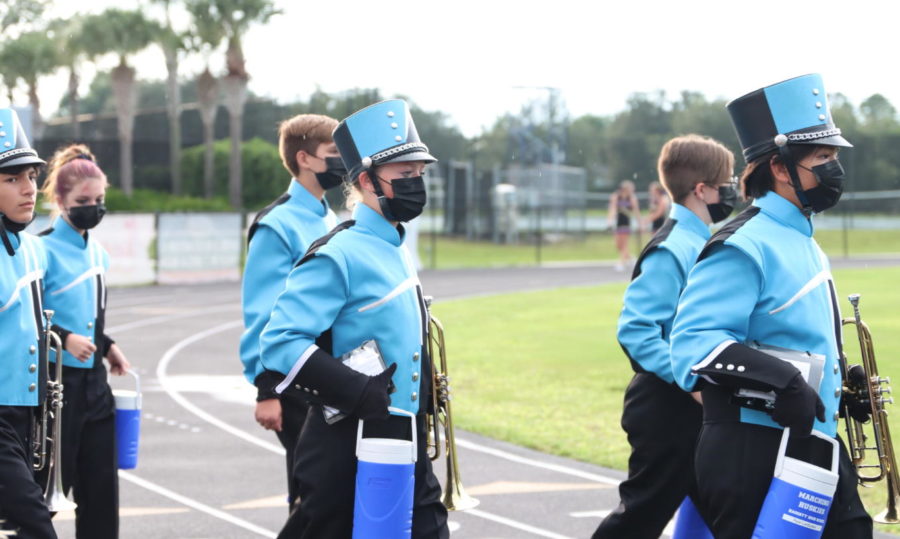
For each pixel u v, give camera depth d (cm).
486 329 3312
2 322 924
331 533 799
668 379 942
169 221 5106
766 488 738
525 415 2000
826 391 754
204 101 7962
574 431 1853
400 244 838
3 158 916
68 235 1108
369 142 816
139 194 7862
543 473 1573
